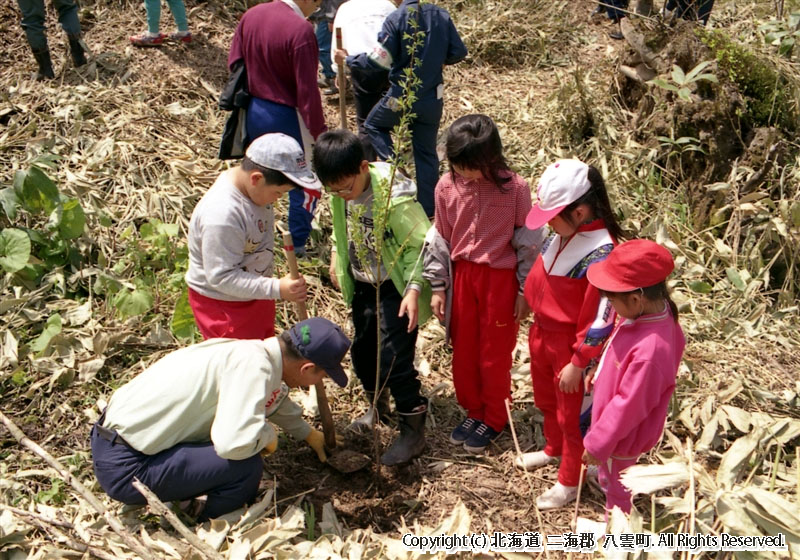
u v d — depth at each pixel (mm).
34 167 4473
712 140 5117
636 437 2826
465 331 3406
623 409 2658
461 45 4797
